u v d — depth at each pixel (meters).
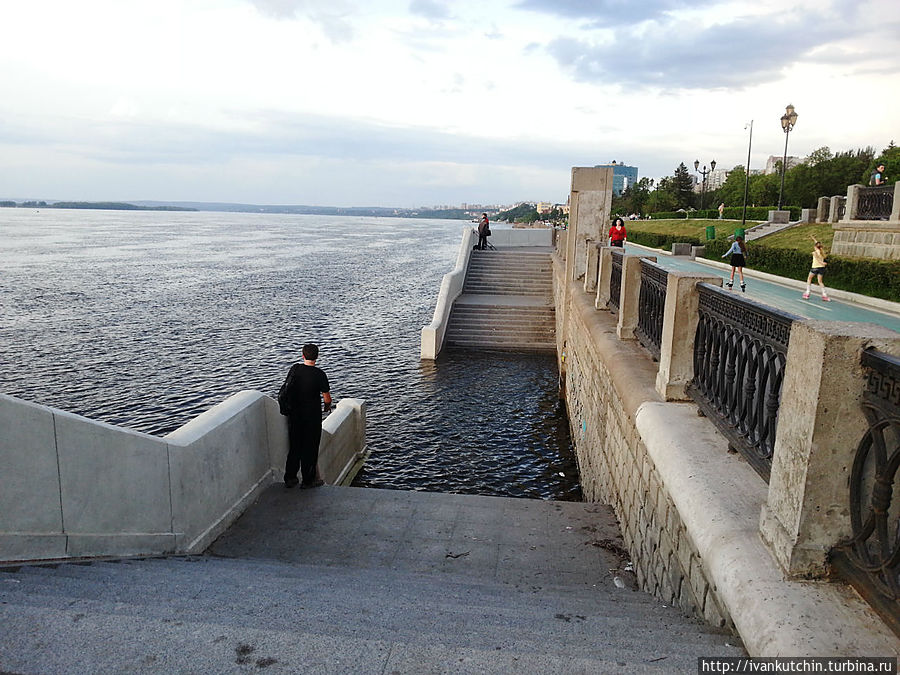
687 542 3.59
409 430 12.59
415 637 2.62
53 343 19.88
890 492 2.15
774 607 2.35
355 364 18.33
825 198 29.77
